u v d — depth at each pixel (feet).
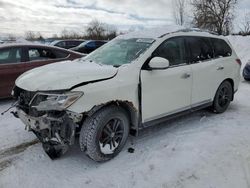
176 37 14.24
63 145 10.78
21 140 13.94
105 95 10.78
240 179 10.19
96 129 10.80
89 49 55.31
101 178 10.54
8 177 10.64
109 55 13.76
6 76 19.89
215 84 16.55
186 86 14.35
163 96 13.21
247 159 11.55
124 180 10.41
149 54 12.73
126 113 11.95
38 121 10.48
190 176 10.52
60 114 10.31
